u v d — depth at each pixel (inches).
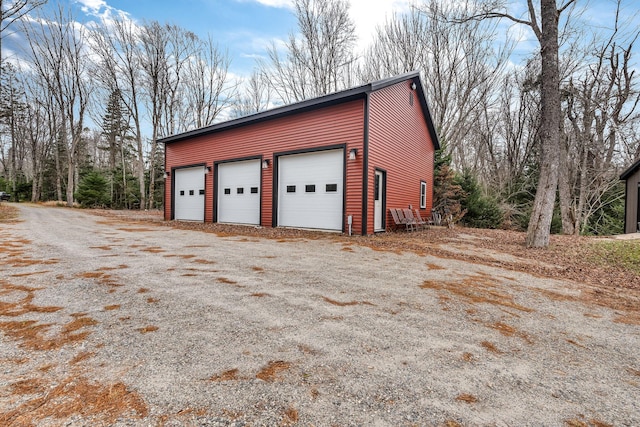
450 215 557.9
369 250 251.1
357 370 74.4
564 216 581.3
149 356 78.0
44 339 86.0
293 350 83.1
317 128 367.6
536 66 741.9
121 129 1101.1
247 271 169.8
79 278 146.6
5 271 158.1
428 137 558.3
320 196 370.3
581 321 116.6
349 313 112.2
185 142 541.6
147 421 55.0
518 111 829.8
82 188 943.7
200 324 98.3
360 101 335.6
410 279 163.9
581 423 59.5
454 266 202.2
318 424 55.7
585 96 633.6
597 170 627.2
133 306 112.8
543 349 91.7
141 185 926.4
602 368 82.2
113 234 318.0
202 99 1014.4
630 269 213.5
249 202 445.1
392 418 58.1
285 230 378.6
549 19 289.0
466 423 57.6
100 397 61.4
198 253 219.6
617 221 639.8
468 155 989.8
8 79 1056.8
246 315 106.8
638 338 103.2
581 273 199.9
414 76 441.4
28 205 900.0
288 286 143.5
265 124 418.9
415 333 97.7
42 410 57.1
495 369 78.4
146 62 904.9
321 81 863.7
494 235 396.8
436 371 75.8
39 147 1262.3
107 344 83.8
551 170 291.7
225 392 64.1
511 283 166.9
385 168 385.1
